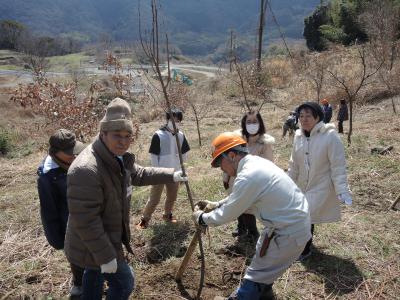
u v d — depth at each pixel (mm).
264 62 26781
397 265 4168
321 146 4043
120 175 2785
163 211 5832
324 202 4137
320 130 4070
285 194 3023
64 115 7891
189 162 9156
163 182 3404
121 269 2906
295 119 11133
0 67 35156
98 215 2664
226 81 23672
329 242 4664
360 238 4719
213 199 6172
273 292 3760
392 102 14203
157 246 4734
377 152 7973
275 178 3025
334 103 16766
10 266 4344
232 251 4574
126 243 2982
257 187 2975
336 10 31719
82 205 2580
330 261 4289
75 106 8016
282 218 3018
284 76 24594
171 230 5070
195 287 3992
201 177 7512
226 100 20891
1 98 19531
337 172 3996
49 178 3283
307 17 34625
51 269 4281
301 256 4328
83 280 3072
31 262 4410
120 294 2941
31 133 11562
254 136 4508
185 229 5109
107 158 2664
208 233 4625
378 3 21531
